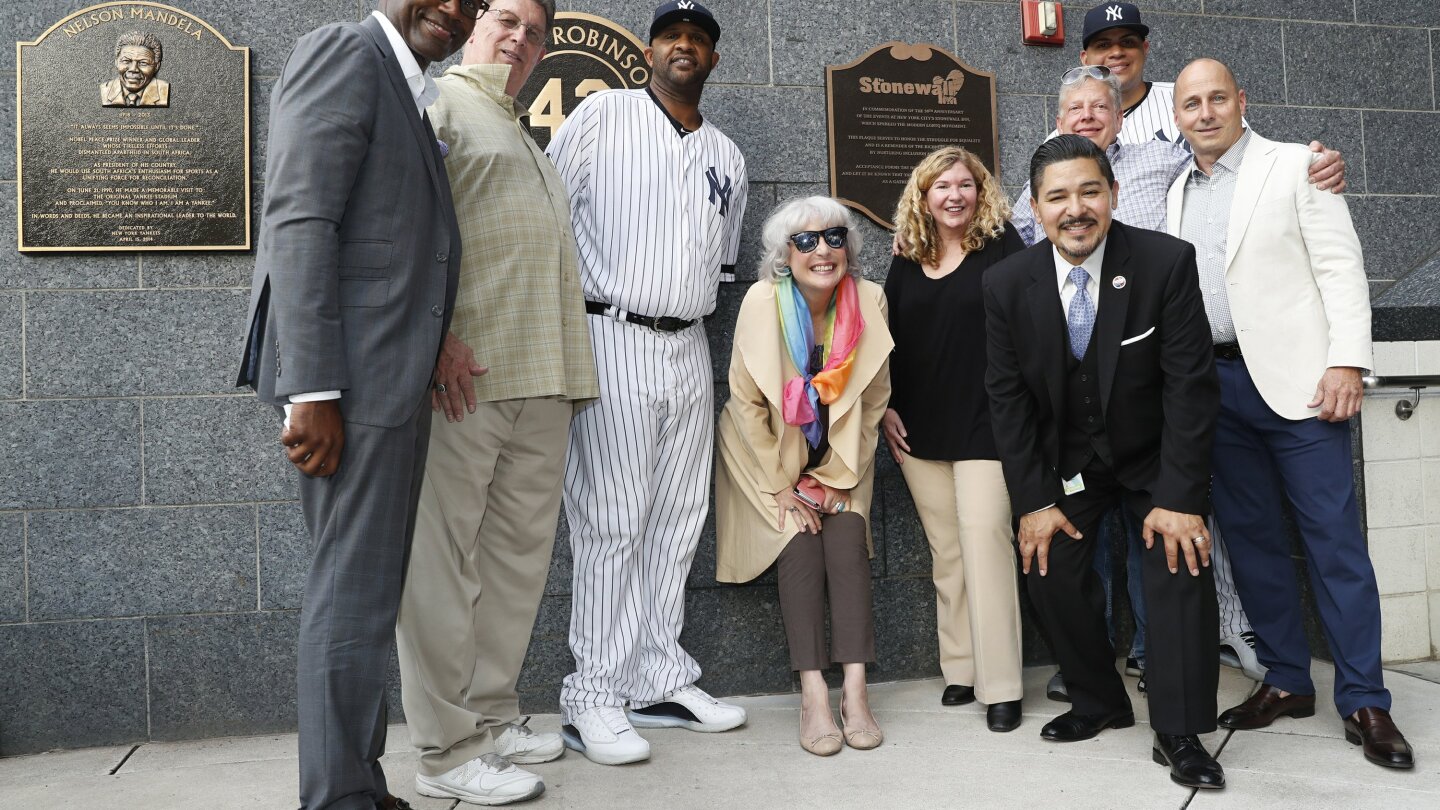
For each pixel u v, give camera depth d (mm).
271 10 3473
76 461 3336
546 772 2852
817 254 3041
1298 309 2975
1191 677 2646
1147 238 2770
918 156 3861
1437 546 3816
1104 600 3123
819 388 3043
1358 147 4195
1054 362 2805
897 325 3354
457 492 2561
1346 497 2914
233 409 3406
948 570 3389
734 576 3291
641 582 3168
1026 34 3936
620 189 3072
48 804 2748
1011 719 3111
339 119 2035
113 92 3354
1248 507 3111
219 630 3379
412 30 2250
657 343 3098
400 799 2402
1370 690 2844
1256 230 2994
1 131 3340
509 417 2625
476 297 2574
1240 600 3408
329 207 2006
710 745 3066
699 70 3139
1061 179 2695
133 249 3355
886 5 3885
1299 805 2486
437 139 2453
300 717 2068
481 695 2789
